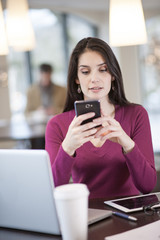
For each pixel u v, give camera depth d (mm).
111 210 1354
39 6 6820
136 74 7523
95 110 1367
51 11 7223
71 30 7520
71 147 1427
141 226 1167
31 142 3938
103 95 1644
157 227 1124
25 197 1188
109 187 1688
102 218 1248
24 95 7125
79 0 6523
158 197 1452
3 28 1781
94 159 1667
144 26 1876
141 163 1521
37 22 7156
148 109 7582
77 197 931
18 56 7035
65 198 926
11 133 3859
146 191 1617
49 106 5637
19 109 7090
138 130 1732
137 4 1852
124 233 1092
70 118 1789
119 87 1743
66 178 1514
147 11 7340
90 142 1681
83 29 7656
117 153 1662
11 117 6773
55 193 951
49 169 1118
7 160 1178
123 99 1787
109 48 1639
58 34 7383
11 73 6988
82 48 1646
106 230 1158
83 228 959
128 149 1502
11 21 2908
